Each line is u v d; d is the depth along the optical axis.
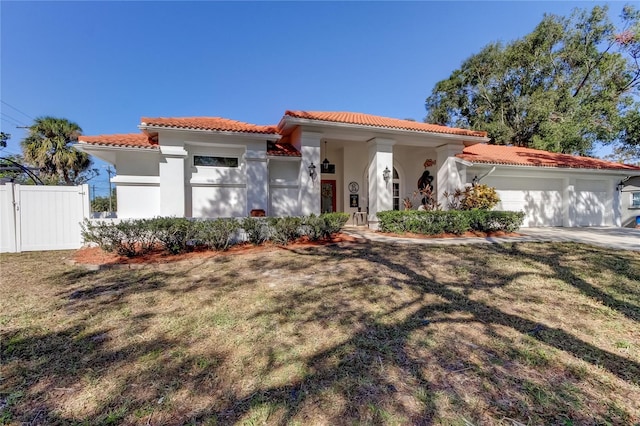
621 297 5.16
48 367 3.11
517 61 25.38
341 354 3.31
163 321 4.19
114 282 5.98
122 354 3.35
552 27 23.62
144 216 11.12
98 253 8.34
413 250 8.62
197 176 11.48
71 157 20.47
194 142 11.08
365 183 16.52
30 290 5.56
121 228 7.81
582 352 3.40
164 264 7.20
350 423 2.31
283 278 6.09
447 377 2.90
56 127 20.17
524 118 25.50
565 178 16.44
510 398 2.61
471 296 5.14
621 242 10.34
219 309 4.58
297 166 13.00
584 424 2.32
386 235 11.45
